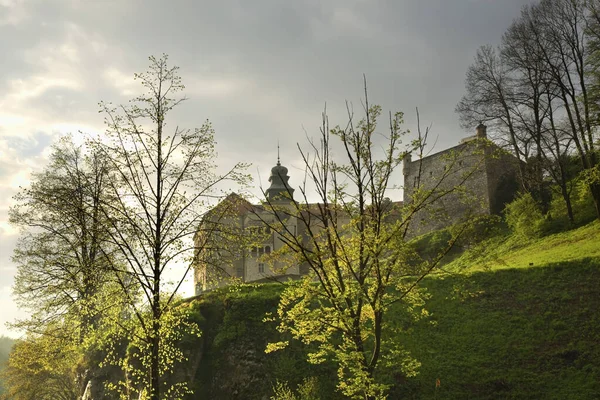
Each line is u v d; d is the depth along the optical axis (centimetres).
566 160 5756
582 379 2653
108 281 2119
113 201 2155
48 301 2930
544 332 3055
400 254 1853
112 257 2183
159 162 2181
